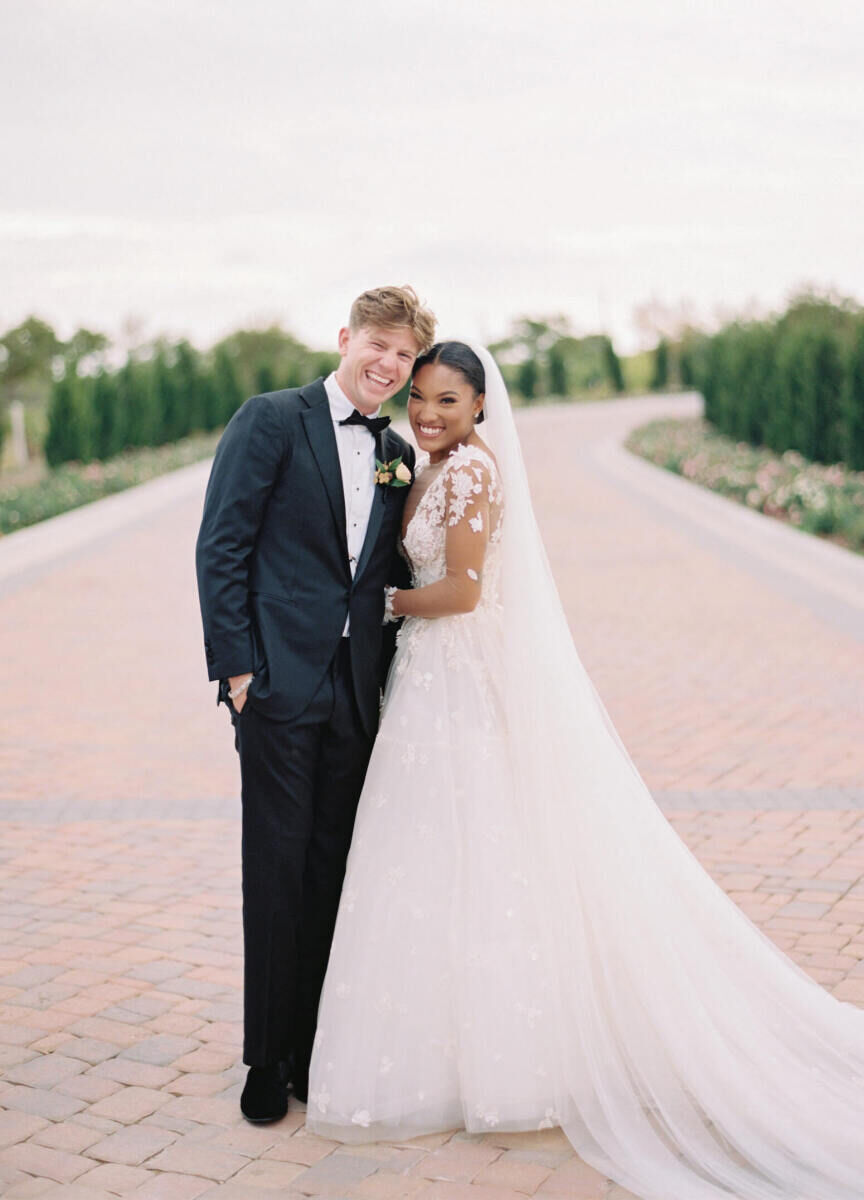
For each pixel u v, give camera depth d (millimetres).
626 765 3102
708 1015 2947
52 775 6004
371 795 2990
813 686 7453
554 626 3066
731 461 21750
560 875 2922
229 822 5273
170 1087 3107
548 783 2957
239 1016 3496
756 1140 2791
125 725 6938
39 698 7582
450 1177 2697
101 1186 2664
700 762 5957
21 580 11891
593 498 18234
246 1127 2922
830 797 5348
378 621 3057
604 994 2912
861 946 3824
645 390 56500
